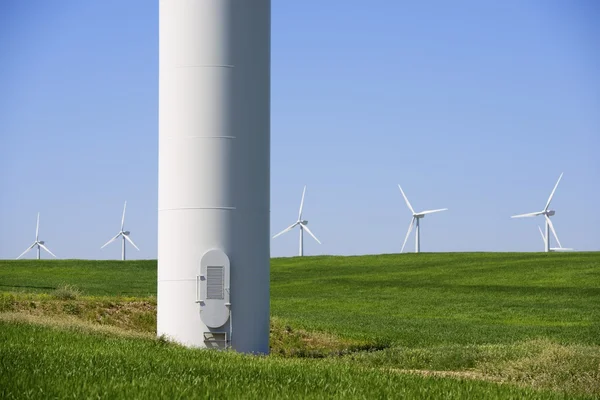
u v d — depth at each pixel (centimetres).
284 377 1980
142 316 3919
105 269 9081
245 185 2959
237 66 2966
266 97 3038
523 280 8406
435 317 5784
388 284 8306
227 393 1684
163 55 3012
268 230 3036
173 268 2955
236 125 2955
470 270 9231
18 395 1561
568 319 5619
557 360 2494
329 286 8269
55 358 2042
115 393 1611
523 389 1977
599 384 2252
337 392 1786
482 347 3114
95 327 2964
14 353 2095
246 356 2492
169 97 2981
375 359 2908
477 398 1800
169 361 2150
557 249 11131
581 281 8194
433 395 1800
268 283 3030
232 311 2933
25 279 7800
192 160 2934
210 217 2927
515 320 5594
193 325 2928
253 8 3003
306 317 5403
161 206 3000
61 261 9750
